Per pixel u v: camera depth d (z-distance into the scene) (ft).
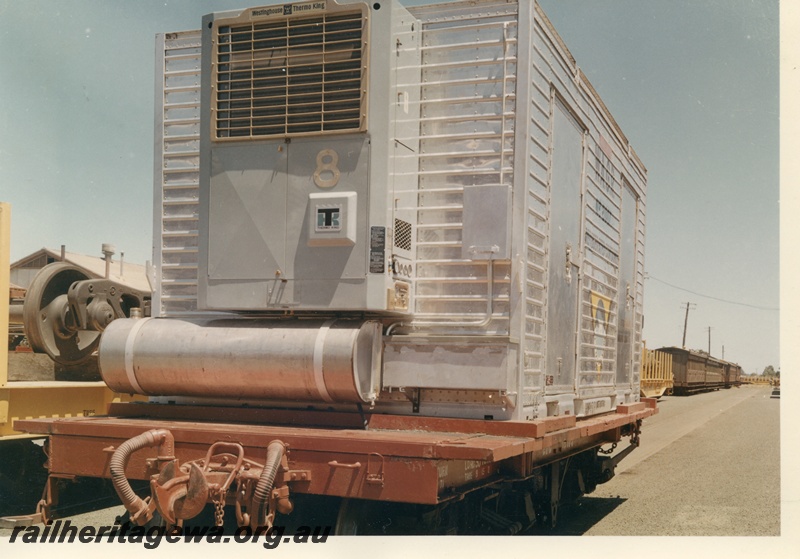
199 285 18.42
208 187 18.47
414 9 18.71
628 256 30.99
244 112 18.28
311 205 17.42
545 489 23.24
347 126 17.49
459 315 17.80
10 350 31.86
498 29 18.13
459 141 18.15
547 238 19.57
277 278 17.74
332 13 17.75
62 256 29.32
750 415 82.84
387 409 18.03
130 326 18.74
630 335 31.37
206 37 18.61
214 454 15.85
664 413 86.12
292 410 18.04
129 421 17.87
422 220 18.22
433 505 16.40
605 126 26.84
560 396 21.15
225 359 17.52
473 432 16.90
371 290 17.01
